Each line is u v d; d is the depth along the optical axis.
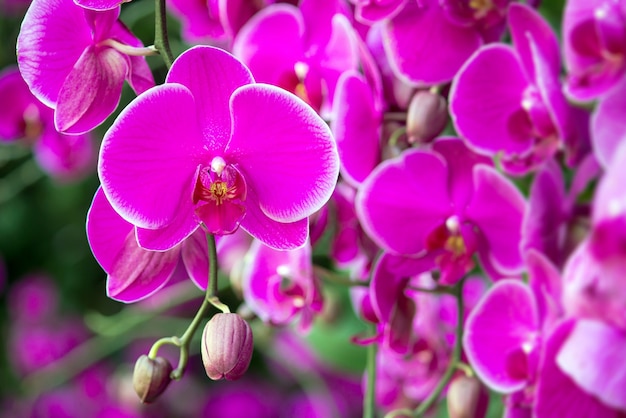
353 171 0.66
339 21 0.67
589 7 0.66
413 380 0.77
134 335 1.00
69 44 0.61
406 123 0.68
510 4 0.66
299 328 0.72
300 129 0.59
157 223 0.59
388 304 0.68
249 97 0.58
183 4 0.73
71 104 0.61
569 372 0.64
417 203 0.67
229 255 0.79
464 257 0.68
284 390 1.08
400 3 0.65
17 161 1.07
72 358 1.07
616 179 0.63
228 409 1.07
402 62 0.67
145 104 0.58
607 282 0.63
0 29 1.04
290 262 0.71
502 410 0.80
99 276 1.14
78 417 1.11
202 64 0.58
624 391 0.64
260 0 0.70
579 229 0.69
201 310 0.60
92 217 0.61
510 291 0.67
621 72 0.65
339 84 0.65
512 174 0.69
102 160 0.58
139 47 0.63
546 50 0.67
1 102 0.85
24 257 1.14
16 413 1.13
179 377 0.61
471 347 0.68
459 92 0.67
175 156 0.59
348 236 0.71
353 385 0.99
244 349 0.59
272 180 0.60
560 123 0.66
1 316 1.15
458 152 0.68
